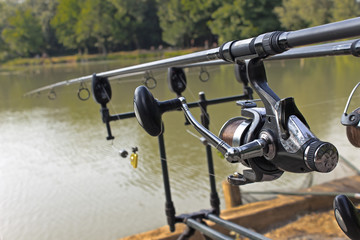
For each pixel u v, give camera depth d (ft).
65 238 17.76
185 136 30.83
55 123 45.39
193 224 9.73
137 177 24.14
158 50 189.16
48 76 108.37
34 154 32.01
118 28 206.18
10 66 212.23
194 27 157.28
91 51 232.12
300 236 13.09
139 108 4.00
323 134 10.34
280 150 3.45
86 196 21.97
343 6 61.21
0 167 28.63
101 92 9.11
